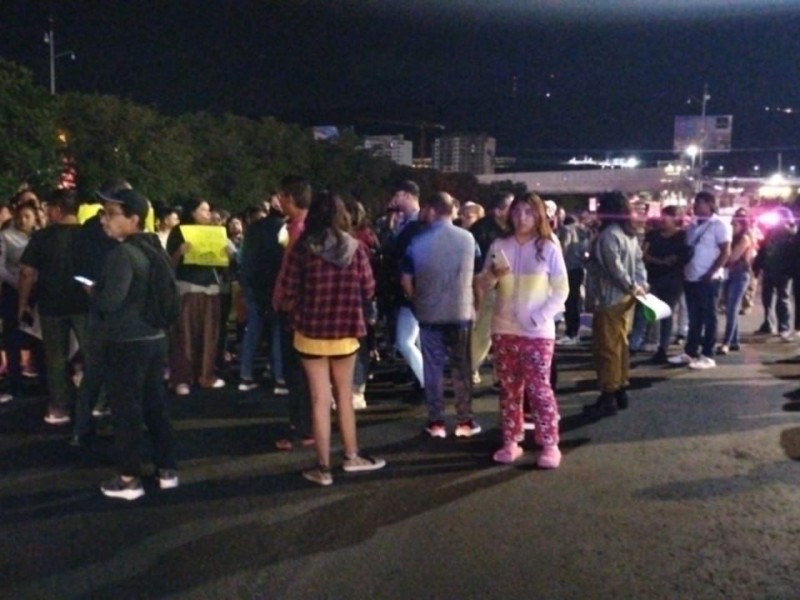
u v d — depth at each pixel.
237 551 4.88
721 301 13.27
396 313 8.24
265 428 7.41
